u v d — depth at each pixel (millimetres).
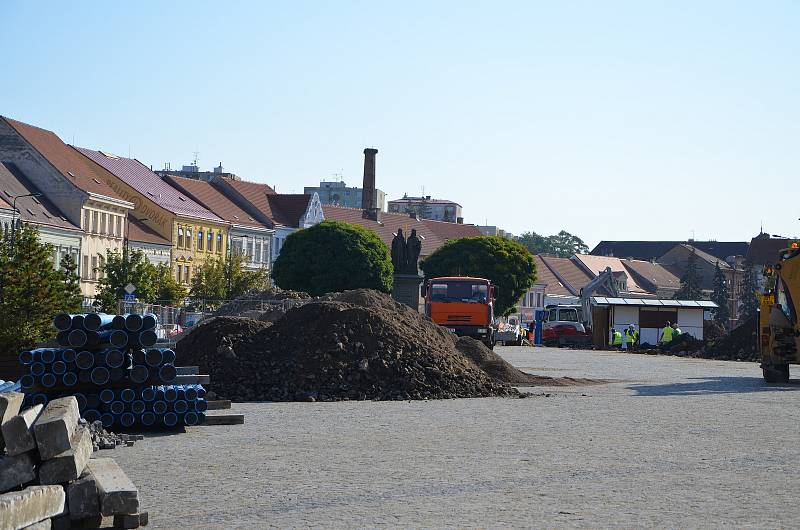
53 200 103250
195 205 127625
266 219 140500
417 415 23344
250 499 12508
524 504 12133
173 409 20188
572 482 13742
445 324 61969
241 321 30297
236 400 27641
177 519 11312
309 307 30375
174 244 119938
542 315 94500
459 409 24906
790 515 11461
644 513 11562
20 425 10375
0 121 103562
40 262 44344
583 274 194000
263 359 28891
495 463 15516
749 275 192625
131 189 118125
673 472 14617
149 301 88375
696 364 52844
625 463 15508
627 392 30922
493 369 35875
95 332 20078
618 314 84062
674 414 23531
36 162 103250
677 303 84312
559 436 19078
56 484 10531
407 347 29797
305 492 12984
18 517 9336
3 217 90125
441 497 12609
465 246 119500
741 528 10773
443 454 16562
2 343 41875
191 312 55750
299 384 28109
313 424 21406
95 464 11859
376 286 111312
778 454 16547
